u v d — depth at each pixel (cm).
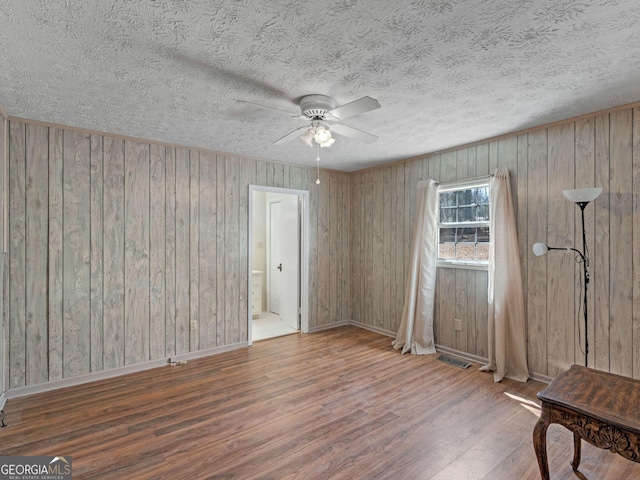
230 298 395
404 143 348
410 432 227
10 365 275
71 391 289
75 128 298
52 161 292
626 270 252
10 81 207
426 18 148
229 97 232
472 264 357
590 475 187
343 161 432
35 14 142
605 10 142
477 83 212
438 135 321
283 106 247
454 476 186
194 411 255
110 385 301
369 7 140
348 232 510
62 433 226
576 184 277
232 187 396
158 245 347
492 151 336
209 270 380
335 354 380
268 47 171
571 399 163
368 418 244
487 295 343
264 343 421
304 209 462
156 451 207
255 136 323
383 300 459
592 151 267
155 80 206
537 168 301
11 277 275
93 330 312
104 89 219
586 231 271
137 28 154
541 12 143
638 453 138
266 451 207
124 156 327
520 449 209
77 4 136
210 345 380
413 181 415
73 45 168
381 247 462
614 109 254
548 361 296
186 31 157
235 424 237
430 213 384
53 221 293
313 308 473
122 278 327
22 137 278
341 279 503
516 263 310
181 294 361
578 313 277
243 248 405
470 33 159
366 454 204
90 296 311
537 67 192
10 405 263
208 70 194
